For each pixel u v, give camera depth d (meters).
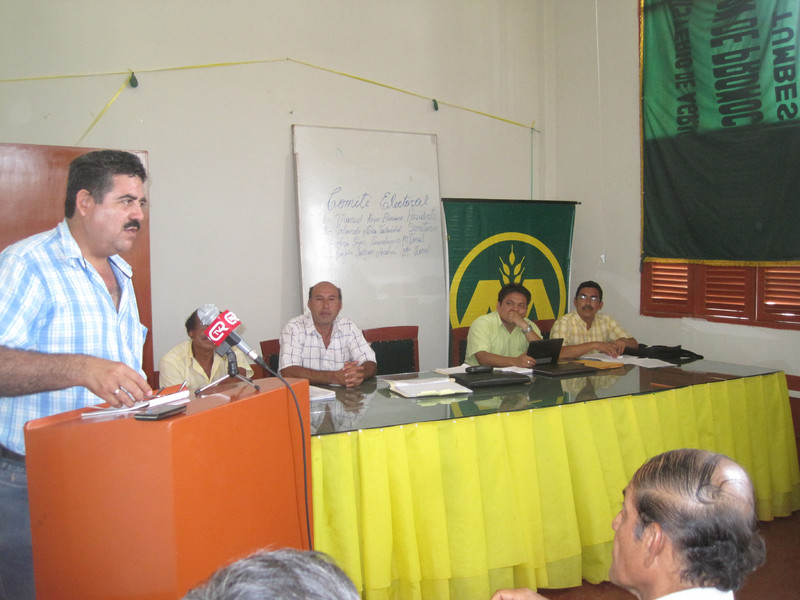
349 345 3.19
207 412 1.03
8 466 1.33
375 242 4.31
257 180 4.05
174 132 3.82
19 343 1.26
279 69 4.09
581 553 2.40
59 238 1.39
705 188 4.00
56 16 3.50
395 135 4.39
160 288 3.83
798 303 3.62
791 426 3.06
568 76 4.94
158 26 3.75
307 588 0.48
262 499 1.18
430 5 4.57
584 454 2.37
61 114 3.53
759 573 2.50
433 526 2.10
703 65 3.94
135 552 0.97
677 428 2.62
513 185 4.97
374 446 2.03
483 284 4.50
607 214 4.71
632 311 4.58
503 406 2.30
